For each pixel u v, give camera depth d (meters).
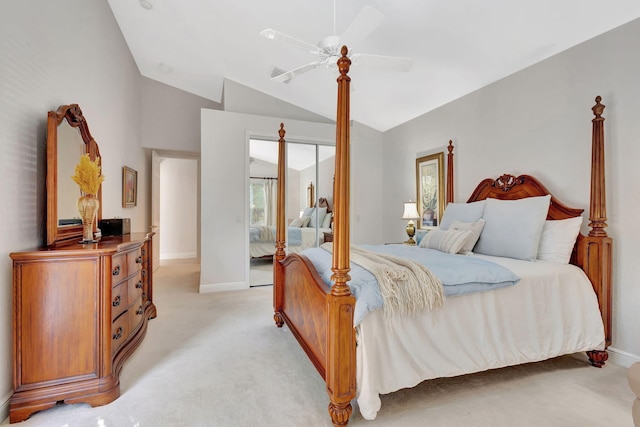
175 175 7.05
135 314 2.48
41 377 1.70
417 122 4.38
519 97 2.97
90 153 2.69
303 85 4.30
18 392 1.66
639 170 2.17
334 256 1.59
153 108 5.15
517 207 2.64
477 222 2.87
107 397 1.78
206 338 2.69
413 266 1.86
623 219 2.25
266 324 3.03
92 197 2.26
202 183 4.20
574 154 2.54
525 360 1.97
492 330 1.92
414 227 3.96
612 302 2.28
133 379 2.03
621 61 2.25
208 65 4.39
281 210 3.01
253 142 4.53
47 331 1.72
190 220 7.16
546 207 2.49
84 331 1.78
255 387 1.95
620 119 2.26
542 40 2.55
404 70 2.45
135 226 4.70
